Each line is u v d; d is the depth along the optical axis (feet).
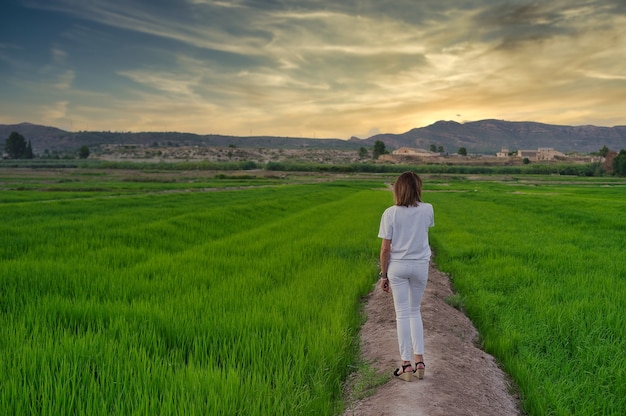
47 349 15.72
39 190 184.75
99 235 47.26
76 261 34.24
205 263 35.06
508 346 19.52
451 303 27.09
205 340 17.72
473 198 165.07
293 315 21.66
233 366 15.58
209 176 401.29
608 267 35.65
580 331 20.39
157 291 26.32
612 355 17.76
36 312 20.26
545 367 17.40
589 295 26.78
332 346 17.94
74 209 82.64
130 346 16.53
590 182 347.15
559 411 13.98
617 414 13.65
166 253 40.40
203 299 24.23
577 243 50.78
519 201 134.92
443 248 48.73
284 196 145.69
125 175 394.93
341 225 68.74
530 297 26.99
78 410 12.07
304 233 57.31
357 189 247.09
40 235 45.91
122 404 12.21
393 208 15.57
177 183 267.59
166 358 16.03
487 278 33.12
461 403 13.84
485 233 61.93
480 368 17.51
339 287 28.78
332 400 14.99
